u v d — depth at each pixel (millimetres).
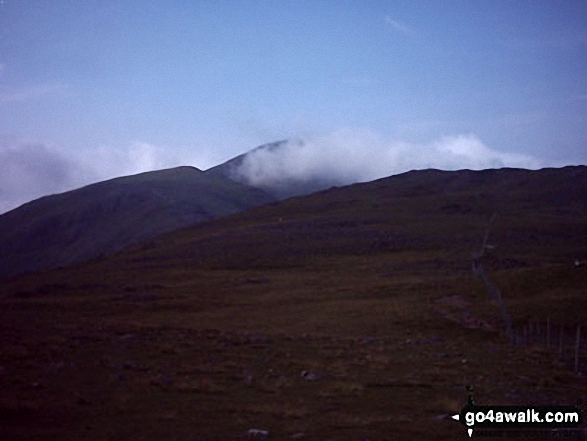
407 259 114375
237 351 30953
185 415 17672
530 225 153875
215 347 31672
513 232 143750
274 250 134500
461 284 72375
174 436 15328
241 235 156500
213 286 92438
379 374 26031
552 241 134125
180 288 90312
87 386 21188
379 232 149250
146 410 18219
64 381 21812
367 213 189500
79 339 31938
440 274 94875
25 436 15133
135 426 16344
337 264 115188
